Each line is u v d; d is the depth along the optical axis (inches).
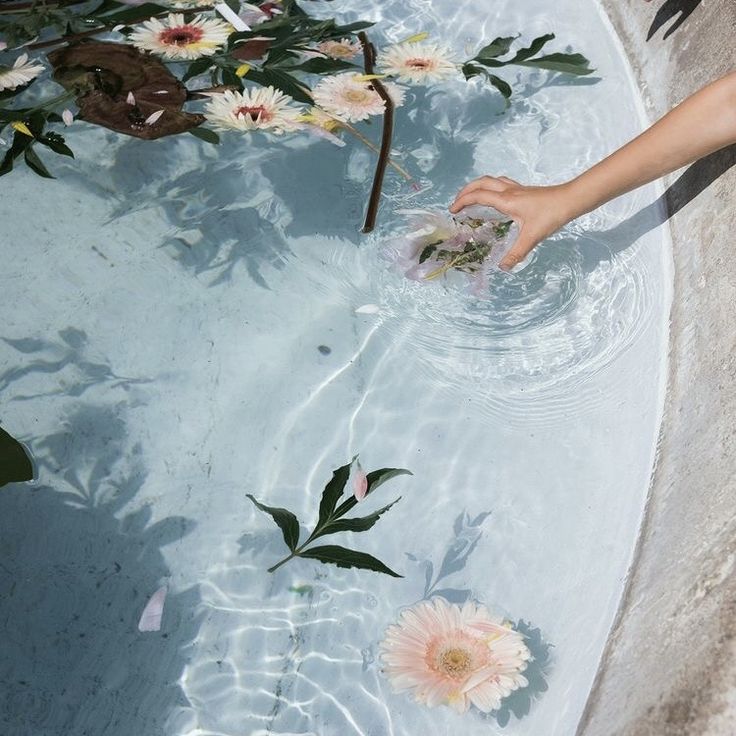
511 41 72.4
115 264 61.2
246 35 71.2
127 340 57.3
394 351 57.3
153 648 44.9
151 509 50.1
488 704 40.7
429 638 43.0
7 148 67.7
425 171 67.6
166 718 42.6
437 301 59.9
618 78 75.8
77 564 47.8
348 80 68.8
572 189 55.6
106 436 52.9
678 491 48.0
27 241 62.1
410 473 47.3
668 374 56.5
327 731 42.2
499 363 56.9
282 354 57.0
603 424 54.4
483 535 49.4
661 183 66.4
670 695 36.8
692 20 68.7
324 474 51.8
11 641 44.8
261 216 64.5
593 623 46.4
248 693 43.4
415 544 48.9
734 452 44.7
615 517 50.6
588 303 59.9
